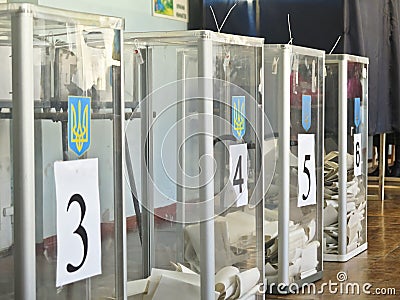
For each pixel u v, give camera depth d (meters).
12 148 1.93
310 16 4.99
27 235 1.93
